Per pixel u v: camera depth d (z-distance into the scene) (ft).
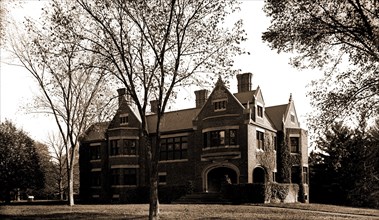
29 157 145.89
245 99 133.59
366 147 61.11
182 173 139.13
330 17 56.29
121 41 74.13
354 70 58.70
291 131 144.36
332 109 59.00
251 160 124.06
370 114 57.67
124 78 74.49
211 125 130.00
